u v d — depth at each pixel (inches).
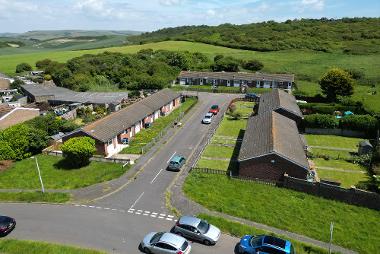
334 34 7185.0
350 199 1555.1
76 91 4156.0
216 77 4333.2
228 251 1192.8
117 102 3277.6
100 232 1304.1
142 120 2664.9
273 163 1720.0
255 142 1932.8
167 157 2066.9
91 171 1865.2
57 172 1870.1
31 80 4611.2
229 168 1931.6
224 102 3491.6
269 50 6304.1
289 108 2591.0
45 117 2539.4
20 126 2181.3
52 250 1154.7
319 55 5792.3
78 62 5027.1
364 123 2456.9
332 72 3395.7
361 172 1916.8
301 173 1701.5
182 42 7224.4
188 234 1248.2
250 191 1640.0
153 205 1496.1
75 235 1286.9
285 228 1341.0
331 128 2536.9
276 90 3152.1
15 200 1561.3
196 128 2652.6
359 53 5748.0
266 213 1443.2
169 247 1135.0
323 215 1453.0
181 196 1569.9
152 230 1315.2
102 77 4626.0
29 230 1323.8
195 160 2018.9
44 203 1533.0
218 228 1291.8
